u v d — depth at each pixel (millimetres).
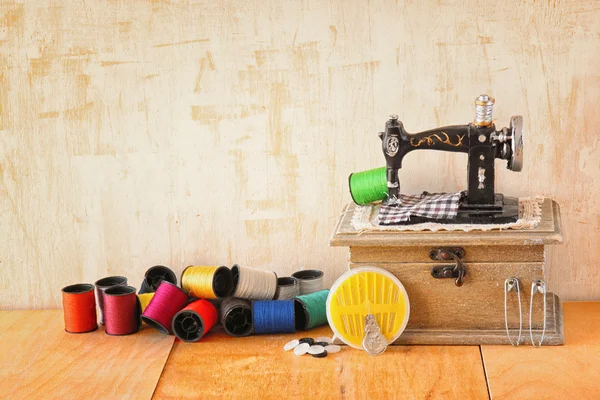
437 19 812
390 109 830
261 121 840
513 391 670
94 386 701
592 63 807
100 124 848
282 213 857
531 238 712
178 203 860
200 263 872
